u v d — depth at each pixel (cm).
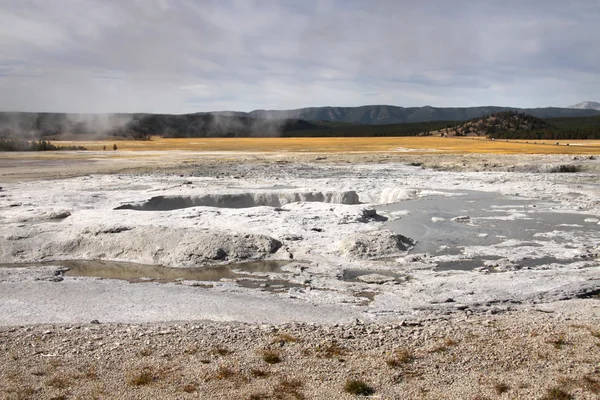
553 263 1531
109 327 980
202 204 2692
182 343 894
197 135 16762
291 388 732
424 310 1102
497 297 1192
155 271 1473
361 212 2217
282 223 2000
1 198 2577
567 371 789
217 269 1483
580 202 2698
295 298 1199
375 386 741
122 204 2428
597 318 1031
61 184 3231
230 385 739
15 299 1162
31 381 748
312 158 5328
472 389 734
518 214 2355
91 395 708
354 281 1356
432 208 2536
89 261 1573
